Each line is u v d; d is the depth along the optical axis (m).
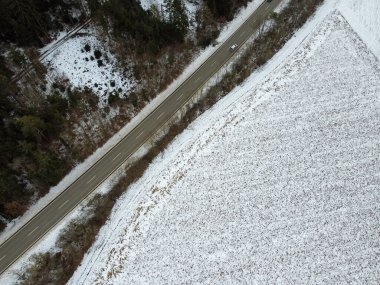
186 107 55.16
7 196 44.25
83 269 41.88
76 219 45.62
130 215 45.38
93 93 55.94
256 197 46.09
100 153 51.75
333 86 56.16
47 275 41.47
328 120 52.53
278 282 40.44
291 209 45.09
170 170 48.94
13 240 44.56
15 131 47.19
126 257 42.31
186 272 41.25
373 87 55.75
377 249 42.06
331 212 44.69
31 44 57.25
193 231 43.81
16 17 54.53
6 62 54.81
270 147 50.34
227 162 49.22
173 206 45.81
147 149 51.47
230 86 57.25
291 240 42.97
